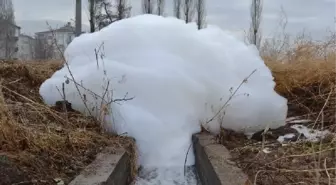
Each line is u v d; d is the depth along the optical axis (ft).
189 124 17.87
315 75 22.26
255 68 20.13
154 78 18.33
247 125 18.93
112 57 19.67
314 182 11.89
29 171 11.78
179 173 16.29
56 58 32.37
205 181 14.34
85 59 20.47
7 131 12.86
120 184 13.62
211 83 18.92
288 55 27.58
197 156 16.28
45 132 14.73
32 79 23.63
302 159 14.20
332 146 15.17
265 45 32.58
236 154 15.25
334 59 23.18
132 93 18.17
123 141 16.01
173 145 17.13
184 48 19.71
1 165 10.84
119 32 20.33
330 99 19.95
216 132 18.51
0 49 60.08
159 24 20.54
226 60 19.94
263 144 15.05
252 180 12.19
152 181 15.67
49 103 19.94
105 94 17.92
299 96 22.59
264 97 19.19
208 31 21.84
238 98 18.92
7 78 22.34
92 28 59.88
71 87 19.44
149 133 17.12
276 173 12.78
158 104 17.90
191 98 18.31
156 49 19.63
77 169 12.98
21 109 16.30
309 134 17.66
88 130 16.70
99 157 13.80
